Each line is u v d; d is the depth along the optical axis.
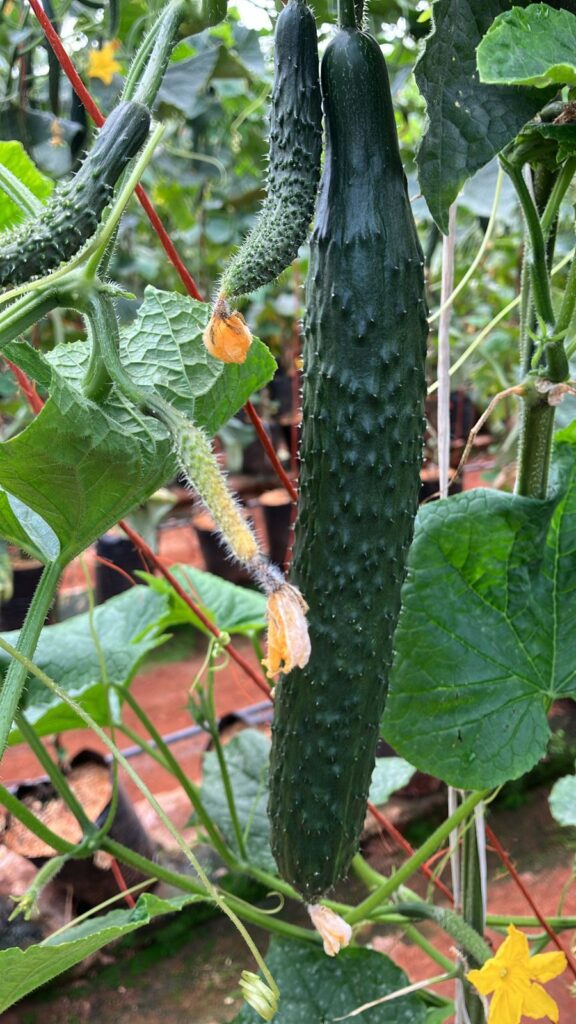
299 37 0.32
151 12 0.42
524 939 0.43
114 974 0.75
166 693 1.37
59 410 0.32
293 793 0.38
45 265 0.29
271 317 1.84
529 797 0.99
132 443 0.34
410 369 0.34
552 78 0.30
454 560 0.46
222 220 1.42
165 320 0.42
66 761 0.79
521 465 0.45
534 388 0.43
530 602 0.46
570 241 0.65
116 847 0.49
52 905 0.76
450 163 0.33
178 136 1.22
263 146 1.31
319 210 0.34
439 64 0.33
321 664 0.36
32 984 0.35
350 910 0.51
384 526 0.35
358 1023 0.48
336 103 0.33
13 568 1.51
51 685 0.34
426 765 0.45
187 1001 0.72
